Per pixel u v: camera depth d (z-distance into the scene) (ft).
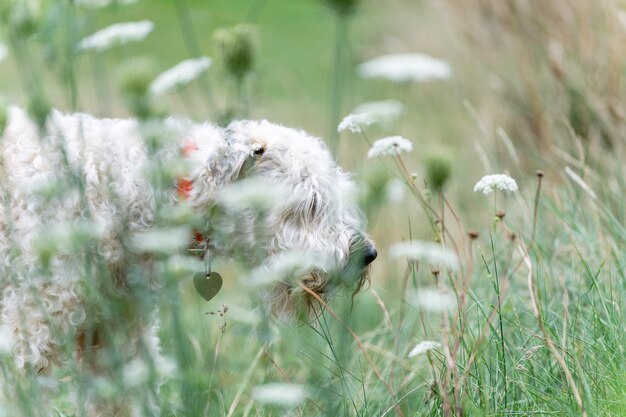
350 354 20.18
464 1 36.58
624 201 24.73
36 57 19.08
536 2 33.40
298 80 49.52
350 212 21.67
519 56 33.30
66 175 17.40
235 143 20.12
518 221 26.21
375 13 44.80
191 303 23.08
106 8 23.84
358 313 23.45
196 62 19.06
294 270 19.77
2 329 18.34
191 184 19.98
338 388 18.92
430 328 20.88
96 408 20.58
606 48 30.35
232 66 16.79
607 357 18.79
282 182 20.39
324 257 20.38
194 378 15.38
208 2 57.88
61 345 18.60
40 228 19.27
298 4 68.59
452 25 37.35
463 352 19.43
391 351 21.26
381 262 30.07
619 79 29.17
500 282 22.35
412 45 39.99
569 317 20.11
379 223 31.58
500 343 19.57
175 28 58.95
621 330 19.17
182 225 17.80
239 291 23.16
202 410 15.55
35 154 19.66
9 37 16.37
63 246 16.02
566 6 32.30
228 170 19.94
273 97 46.75
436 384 18.29
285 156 20.49
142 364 15.92
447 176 17.72
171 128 16.34
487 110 33.68
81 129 17.35
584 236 23.25
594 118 29.48
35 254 18.86
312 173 20.68
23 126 20.13
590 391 17.93
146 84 16.03
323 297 21.08
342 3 16.19
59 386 19.83
